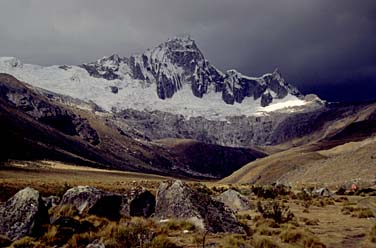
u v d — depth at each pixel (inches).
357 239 1123.3
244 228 1219.9
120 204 1342.3
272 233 1181.1
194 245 970.7
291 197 2721.5
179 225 1155.3
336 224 1416.1
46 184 3366.1
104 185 3722.9
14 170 6131.9
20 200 1035.9
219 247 939.3
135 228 1004.6
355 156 5172.2
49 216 1152.8
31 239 955.3
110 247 908.0
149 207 1364.4
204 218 1173.7
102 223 1152.2
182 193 1263.5
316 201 2367.1
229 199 1900.8
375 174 4067.4
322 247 1002.1
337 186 3880.4
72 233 1013.2
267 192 2765.7
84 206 1275.8
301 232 1119.6
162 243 930.1
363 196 2854.3
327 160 5935.0
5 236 981.2
